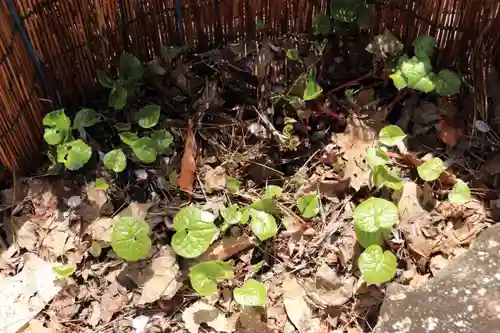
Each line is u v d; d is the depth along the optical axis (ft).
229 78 6.95
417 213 6.04
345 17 6.63
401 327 5.04
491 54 6.79
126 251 5.58
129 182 6.41
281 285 5.77
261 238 5.77
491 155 6.41
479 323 4.97
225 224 5.99
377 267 5.33
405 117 6.66
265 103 6.71
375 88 6.88
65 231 6.18
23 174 6.58
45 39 6.17
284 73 6.88
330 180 6.33
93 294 5.82
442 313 5.07
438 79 6.40
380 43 6.56
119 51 6.79
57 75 6.54
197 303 5.69
